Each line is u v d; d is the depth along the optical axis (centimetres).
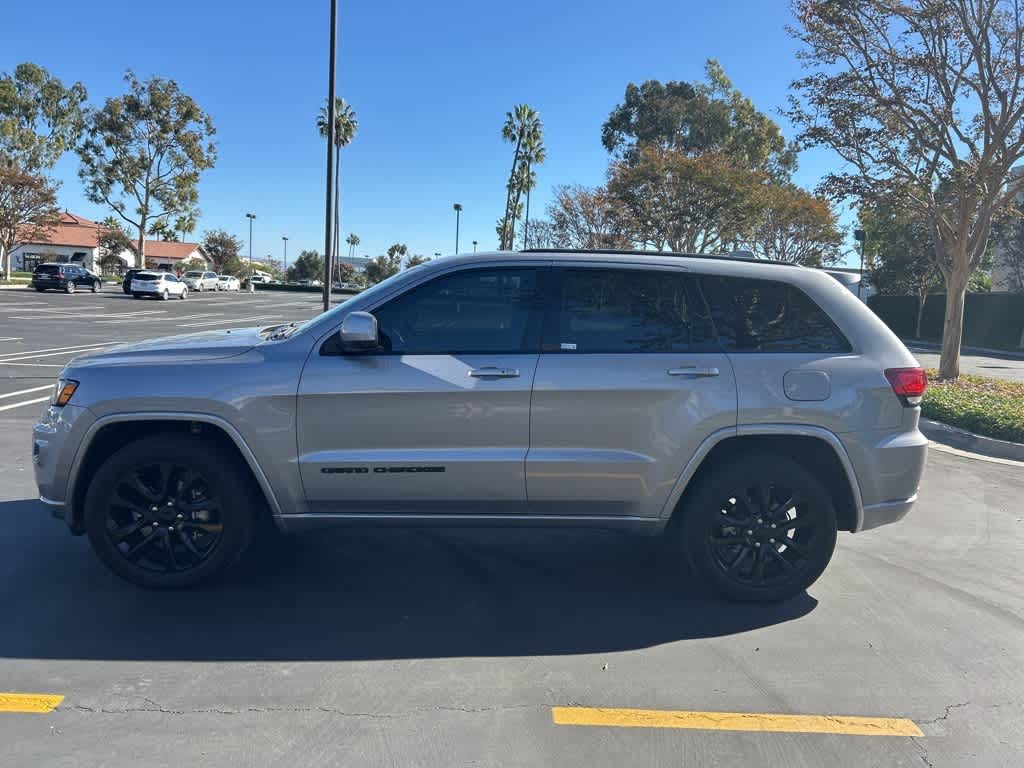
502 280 430
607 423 415
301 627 401
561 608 434
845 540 570
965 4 1211
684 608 438
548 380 412
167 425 431
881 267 3547
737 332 432
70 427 416
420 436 414
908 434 436
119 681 342
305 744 297
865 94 1308
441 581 470
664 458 417
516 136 5572
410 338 421
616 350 422
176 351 428
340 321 423
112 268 7719
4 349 1697
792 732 314
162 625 398
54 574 461
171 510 426
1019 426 895
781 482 427
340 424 412
